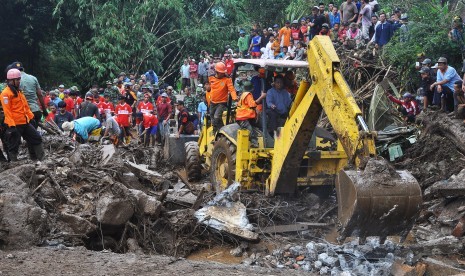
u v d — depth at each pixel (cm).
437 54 1769
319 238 1116
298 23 2484
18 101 1297
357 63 1827
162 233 1106
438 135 1331
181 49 3688
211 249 1102
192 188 1344
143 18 3506
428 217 1127
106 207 1033
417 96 1650
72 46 3791
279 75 1281
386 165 855
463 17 1855
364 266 891
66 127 1717
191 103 2495
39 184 1107
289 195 1231
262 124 1279
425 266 891
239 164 1251
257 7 3762
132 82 2767
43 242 984
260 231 1130
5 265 841
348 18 2309
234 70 1369
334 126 968
